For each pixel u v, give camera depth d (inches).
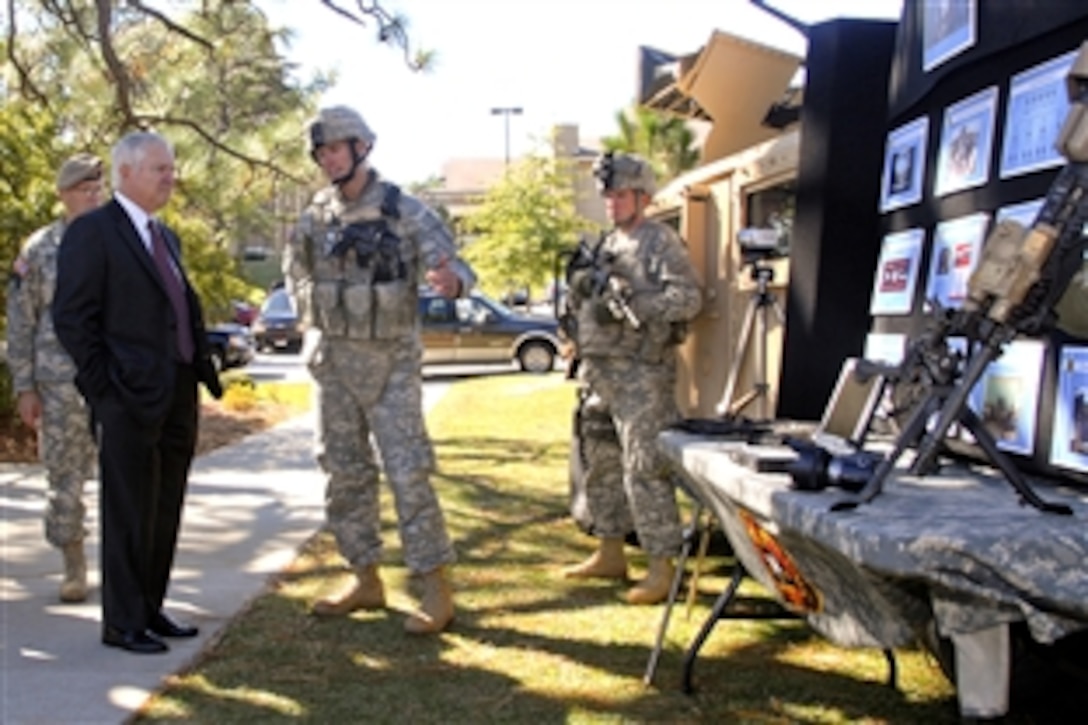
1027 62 115.3
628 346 171.9
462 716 132.9
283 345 1052.5
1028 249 87.8
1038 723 123.0
